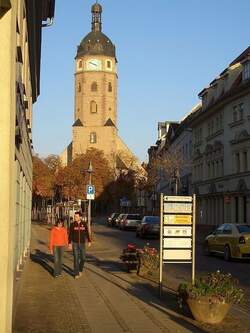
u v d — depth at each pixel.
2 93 7.65
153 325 9.88
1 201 7.64
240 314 11.27
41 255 25.66
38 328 9.44
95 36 121.56
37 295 13.32
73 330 9.35
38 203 95.00
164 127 104.06
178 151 71.94
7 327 7.60
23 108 13.05
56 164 74.81
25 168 17.30
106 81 119.81
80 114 119.56
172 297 13.16
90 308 11.60
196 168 62.03
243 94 45.22
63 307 11.67
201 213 58.69
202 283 10.41
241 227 24.97
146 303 12.30
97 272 18.78
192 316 10.48
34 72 21.08
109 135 118.06
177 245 12.73
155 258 18.14
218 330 9.56
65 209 69.38
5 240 7.62
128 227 60.50
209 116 55.47
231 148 48.47
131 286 15.24
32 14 13.76
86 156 86.38
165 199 12.67
